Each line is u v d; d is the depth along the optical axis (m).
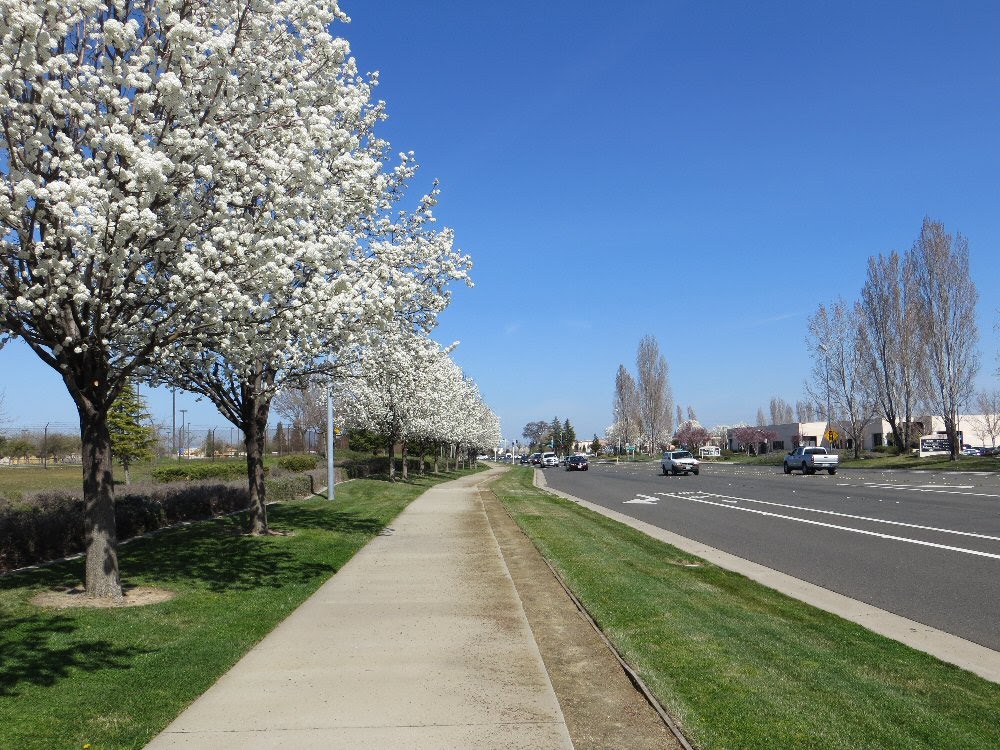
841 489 27.83
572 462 64.00
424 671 6.18
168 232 7.91
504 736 4.78
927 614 8.45
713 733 4.73
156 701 5.40
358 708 5.30
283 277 7.86
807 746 4.50
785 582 10.45
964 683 5.89
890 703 5.26
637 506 23.31
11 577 9.48
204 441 48.44
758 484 33.16
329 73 9.22
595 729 4.98
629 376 110.25
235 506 18.80
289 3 8.58
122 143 6.69
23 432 38.16
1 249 7.36
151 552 11.80
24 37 6.59
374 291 10.36
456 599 9.06
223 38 7.37
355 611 8.41
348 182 9.47
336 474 30.92
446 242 13.63
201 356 11.38
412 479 40.03
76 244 7.14
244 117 8.54
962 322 47.28
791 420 142.00
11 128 7.03
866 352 56.66
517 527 17.11
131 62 7.68
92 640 6.82
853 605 8.96
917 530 15.27
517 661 6.47
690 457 48.34
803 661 6.26
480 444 77.94
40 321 7.84
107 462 8.71
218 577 10.13
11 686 5.54
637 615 7.95
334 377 14.30
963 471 39.69
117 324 8.45
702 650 6.52
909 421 54.44
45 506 13.26
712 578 10.55
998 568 11.04
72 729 4.85
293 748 4.60
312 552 12.51
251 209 8.73
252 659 6.54
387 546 13.80
